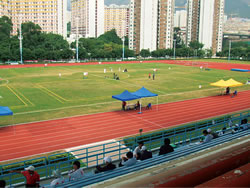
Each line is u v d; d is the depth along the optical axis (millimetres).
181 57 174375
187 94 51875
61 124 32125
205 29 194750
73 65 112625
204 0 191875
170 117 35406
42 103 43562
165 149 10688
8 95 49625
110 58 144125
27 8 199125
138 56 170375
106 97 48812
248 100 46594
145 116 35906
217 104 43250
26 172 10453
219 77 77562
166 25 176500
